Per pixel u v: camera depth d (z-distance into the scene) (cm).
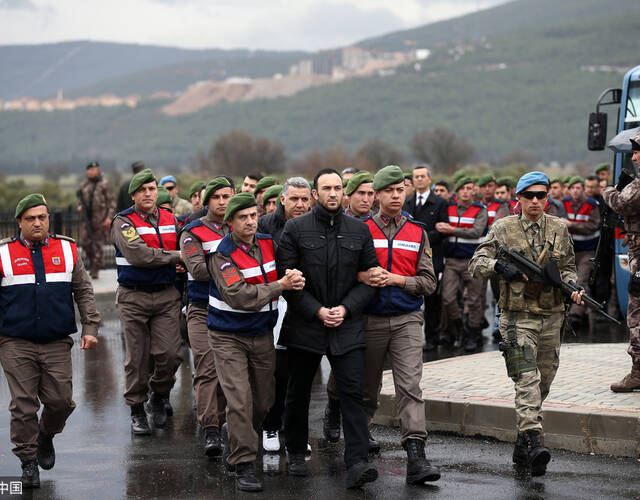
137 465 641
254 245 605
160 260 746
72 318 625
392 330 615
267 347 610
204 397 674
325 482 589
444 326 1205
